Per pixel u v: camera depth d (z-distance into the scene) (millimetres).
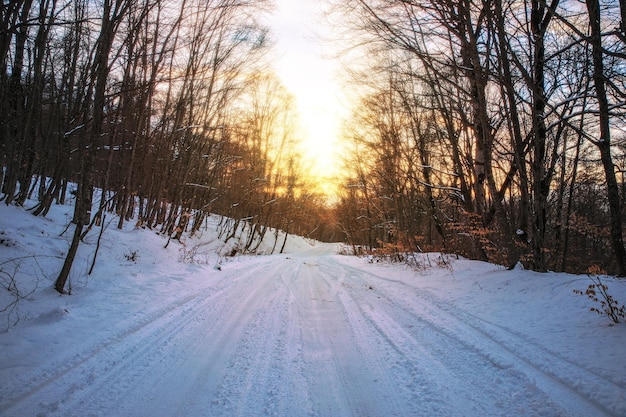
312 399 3309
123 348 4320
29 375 3480
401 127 14961
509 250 7910
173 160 14867
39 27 9555
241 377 3734
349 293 8430
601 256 15531
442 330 5082
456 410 3051
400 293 7941
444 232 14328
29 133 9984
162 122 13773
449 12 7117
